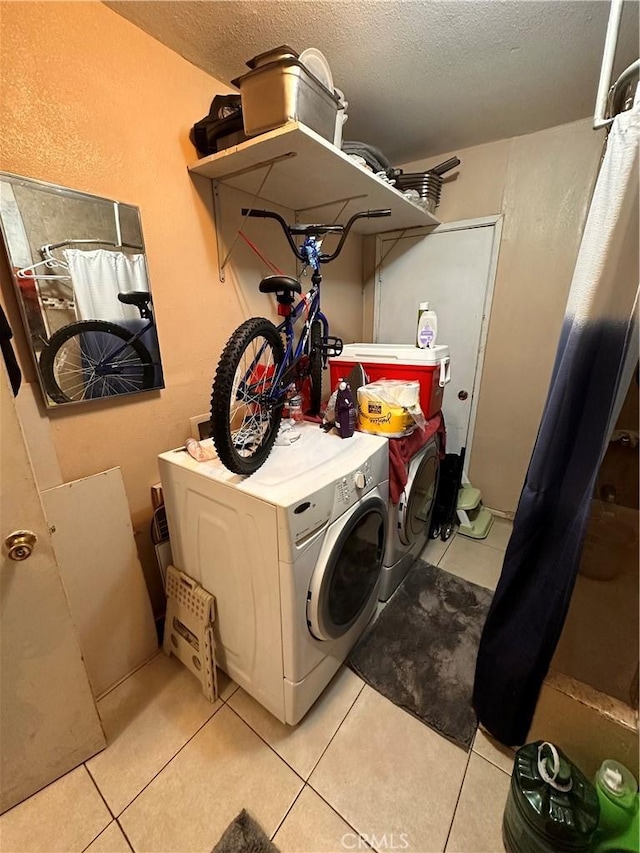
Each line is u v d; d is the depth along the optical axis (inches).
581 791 35.7
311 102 47.9
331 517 47.6
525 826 35.9
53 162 45.0
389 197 74.2
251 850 40.0
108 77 48.3
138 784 45.7
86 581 53.3
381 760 48.1
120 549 56.6
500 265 92.2
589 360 36.2
